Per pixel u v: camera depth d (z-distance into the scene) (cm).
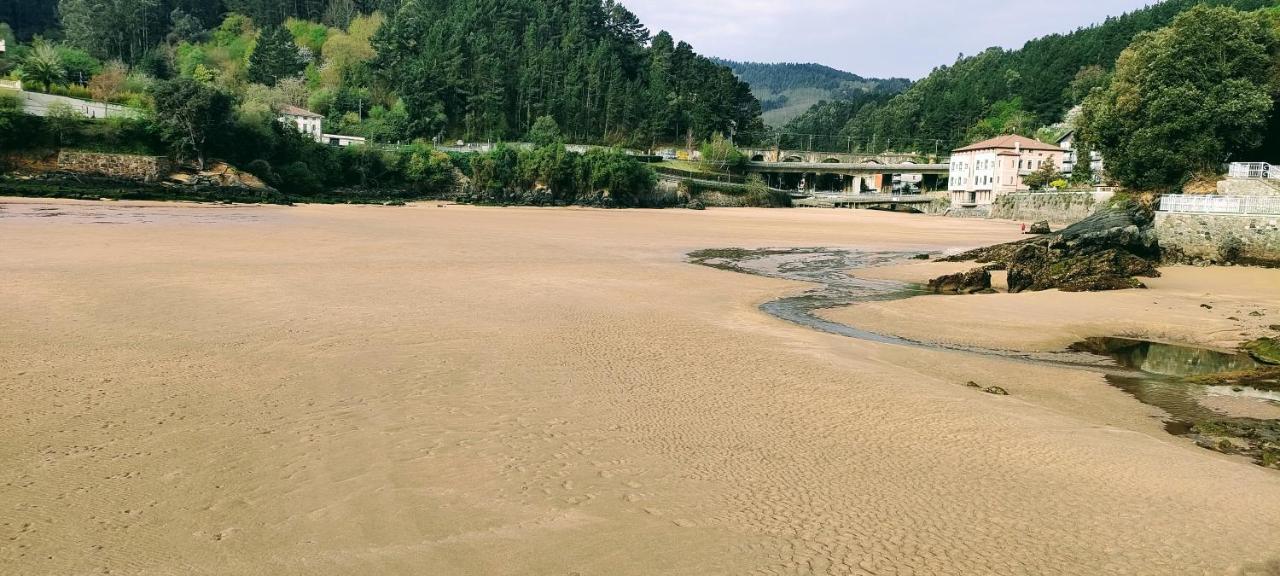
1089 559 786
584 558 746
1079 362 1945
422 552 750
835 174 18138
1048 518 891
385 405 1285
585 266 3697
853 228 7931
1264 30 6206
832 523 857
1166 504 945
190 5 18650
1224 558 796
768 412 1318
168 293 2352
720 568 734
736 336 2033
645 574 717
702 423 1241
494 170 11869
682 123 18775
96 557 730
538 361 1655
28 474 938
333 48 17700
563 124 16888
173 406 1243
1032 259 3622
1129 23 18700
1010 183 13550
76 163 7831
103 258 3127
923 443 1170
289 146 9938
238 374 1460
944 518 882
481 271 3303
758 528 835
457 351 1722
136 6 16750
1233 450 1245
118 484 915
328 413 1230
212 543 764
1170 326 2391
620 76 17862
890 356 1888
